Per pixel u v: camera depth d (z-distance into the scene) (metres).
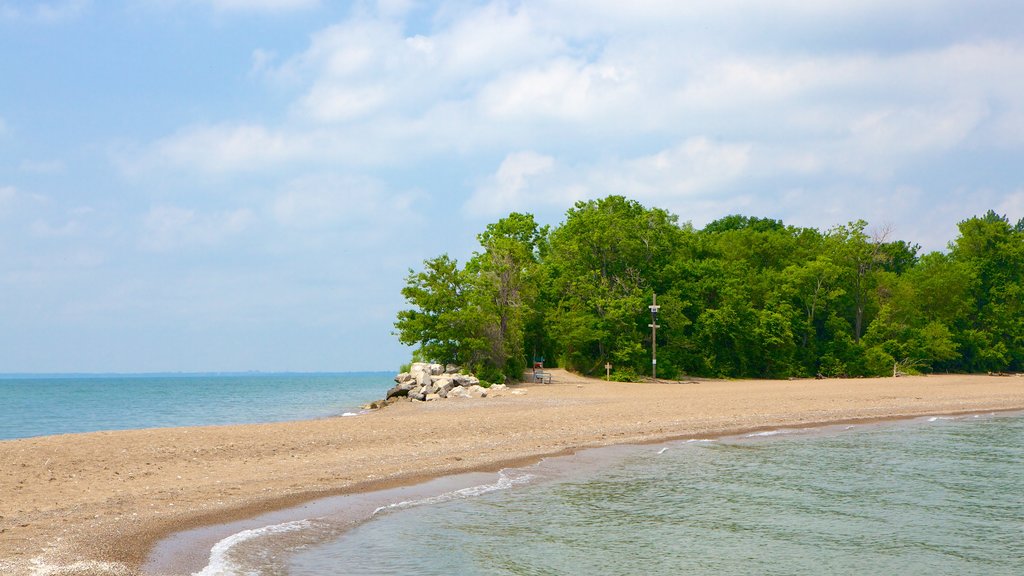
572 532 15.51
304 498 17.59
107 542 13.08
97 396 99.00
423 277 58.47
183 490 17.62
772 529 15.88
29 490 17.12
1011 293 94.19
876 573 13.09
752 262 93.56
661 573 12.95
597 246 75.88
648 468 22.89
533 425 31.59
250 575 12.06
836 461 24.34
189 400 81.62
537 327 69.31
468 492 19.08
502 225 79.69
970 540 15.13
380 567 12.91
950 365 93.19
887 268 116.06
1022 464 23.84
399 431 29.05
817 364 84.00
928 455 25.69
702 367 76.00
